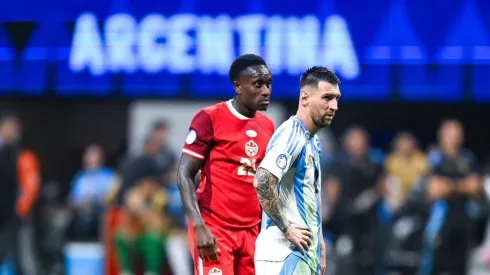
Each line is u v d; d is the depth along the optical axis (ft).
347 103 200.34
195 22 151.94
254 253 75.61
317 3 150.10
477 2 148.66
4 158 146.41
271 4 150.51
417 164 157.28
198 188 77.71
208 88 153.07
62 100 194.29
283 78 150.82
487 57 149.07
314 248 71.67
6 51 155.12
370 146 202.49
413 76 153.07
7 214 146.82
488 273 148.05
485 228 142.82
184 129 173.27
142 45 153.17
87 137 203.10
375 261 137.49
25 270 151.12
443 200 135.33
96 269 152.25
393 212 142.82
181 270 142.00
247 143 76.38
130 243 136.77
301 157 70.74
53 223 160.45
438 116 200.95
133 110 174.29
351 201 138.92
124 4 153.07
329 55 150.41
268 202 69.10
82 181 158.61
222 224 76.28
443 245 135.54
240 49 151.33
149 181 136.36
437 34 149.69
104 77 155.12
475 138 200.85
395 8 149.79
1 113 199.11
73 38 154.30
